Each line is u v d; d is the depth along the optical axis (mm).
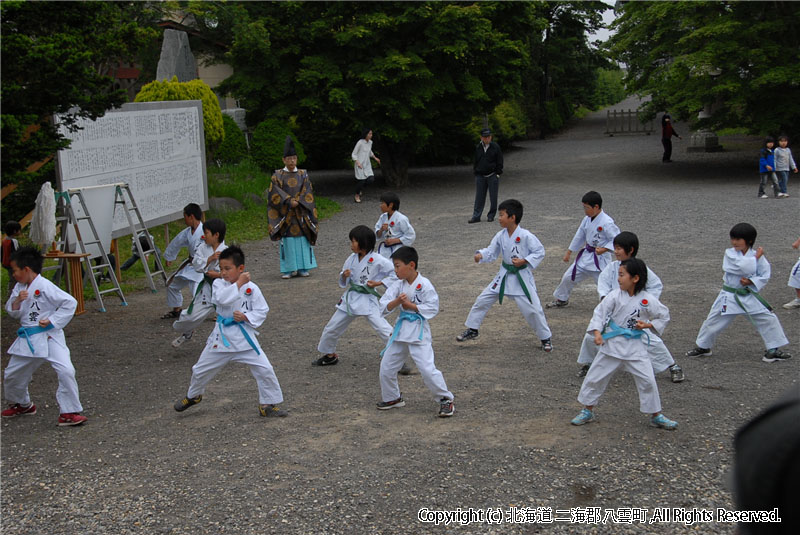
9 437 5633
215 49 25016
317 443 5309
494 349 7461
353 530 4086
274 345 7902
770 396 5797
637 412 5656
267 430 5598
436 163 29906
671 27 20781
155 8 21203
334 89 18906
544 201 17562
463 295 9695
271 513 4305
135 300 10336
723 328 6785
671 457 4793
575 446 5043
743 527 939
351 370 7020
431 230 14680
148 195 12570
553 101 41219
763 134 19547
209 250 7684
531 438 5219
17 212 10828
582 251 8641
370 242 6914
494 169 15180
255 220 16156
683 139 33000
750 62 19391
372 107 19953
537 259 7203
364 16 19203
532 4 21234
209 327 8875
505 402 5973
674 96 20328
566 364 6906
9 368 5906
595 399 5395
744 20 20094
